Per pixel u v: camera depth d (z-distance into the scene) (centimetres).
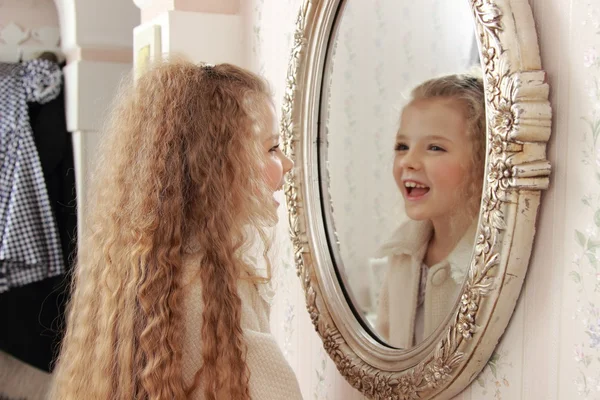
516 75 90
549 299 93
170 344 99
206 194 106
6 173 268
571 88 89
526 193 92
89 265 113
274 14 172
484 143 98
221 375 98
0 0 288
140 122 111
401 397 116
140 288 101
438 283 109
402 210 116
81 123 265
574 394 89
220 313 101
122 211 108
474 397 106
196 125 109
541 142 91
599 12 85
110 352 103
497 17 92
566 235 90
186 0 188
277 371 104
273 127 120
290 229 145
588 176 87
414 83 112
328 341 136
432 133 108
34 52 293
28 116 273
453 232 105
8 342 270
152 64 121
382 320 123
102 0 264
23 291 271
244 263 113
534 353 95
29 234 267
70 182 282
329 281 136
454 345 102
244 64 193
